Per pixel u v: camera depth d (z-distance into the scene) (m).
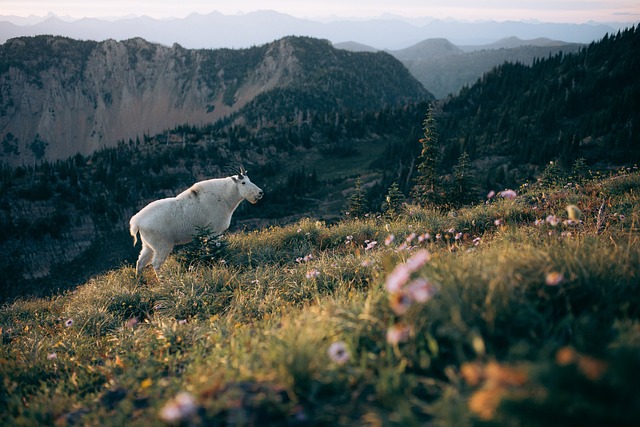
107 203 148.00
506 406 1.79
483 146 142.12
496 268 3.26
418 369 2.61
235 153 182.62
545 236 5.12
